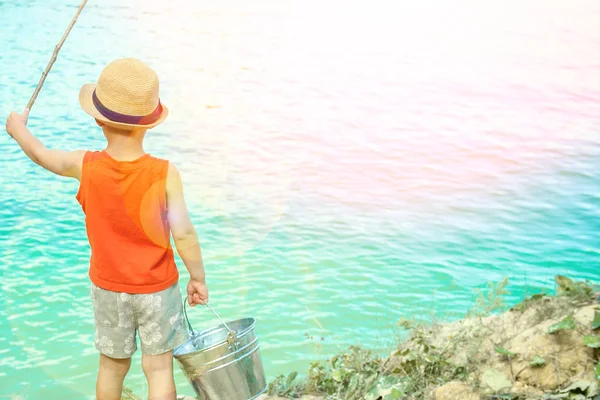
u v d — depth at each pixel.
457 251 7.61
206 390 2.37
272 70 23.66
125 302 2.23
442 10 36.28
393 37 30.23
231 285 6.21
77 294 6.48
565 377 2.44
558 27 30.50
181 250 2.29
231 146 12.23
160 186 2.20
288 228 7.79
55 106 16.42
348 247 7.59
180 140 13.03
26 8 31.72
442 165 12.20
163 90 20.25
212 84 20.81
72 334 5.66
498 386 2.44
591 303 2.75
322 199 9.28
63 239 7.91
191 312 5.95
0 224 8.35
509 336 2.68
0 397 4.71
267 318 5.64
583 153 12.70
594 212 9.14
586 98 18.73
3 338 5.53
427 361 2.70
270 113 17.11
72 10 31.86
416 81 21.86
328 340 5.09
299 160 11.69
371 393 2.67
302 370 4.51
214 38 28.80
